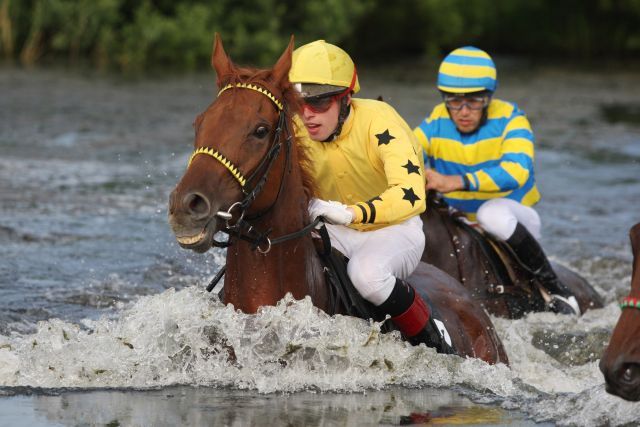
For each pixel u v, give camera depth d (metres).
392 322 8.17
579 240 15.59
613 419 6.98
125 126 24.42
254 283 7.58
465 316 8.90
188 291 7.95
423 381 7.93
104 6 37.91
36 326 9.72
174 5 40.25
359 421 6.86
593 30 51.47
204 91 31.20
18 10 38.00
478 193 11.87
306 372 7.79
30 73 33.88
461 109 11.51
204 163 6.88
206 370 7.76
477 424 6.87
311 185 7.70
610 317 11.66
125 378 7.74
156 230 14.57
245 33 38.59
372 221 7.61
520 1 51.19
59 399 7.27
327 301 7.93
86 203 16.38
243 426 6.68
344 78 8.08
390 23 45.12
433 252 10.95
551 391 8.25
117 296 11.10
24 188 17.34
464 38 49.75
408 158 7.93
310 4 39.81
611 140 24.84
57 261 12.58
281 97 7.32
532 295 11.39
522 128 11.57
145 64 38.25
